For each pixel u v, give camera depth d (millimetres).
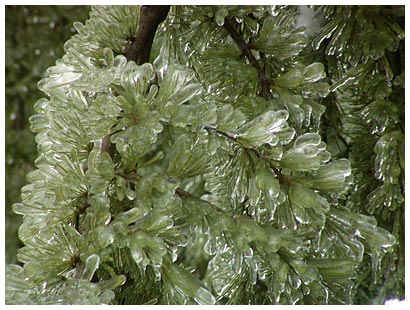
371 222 531
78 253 494
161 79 536
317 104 561
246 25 586
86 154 518
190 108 494
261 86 561
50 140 521
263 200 541
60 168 496
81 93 518
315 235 529
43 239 499
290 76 550
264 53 588
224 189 596
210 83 577
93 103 488
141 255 469
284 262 509
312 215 512
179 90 493
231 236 502
